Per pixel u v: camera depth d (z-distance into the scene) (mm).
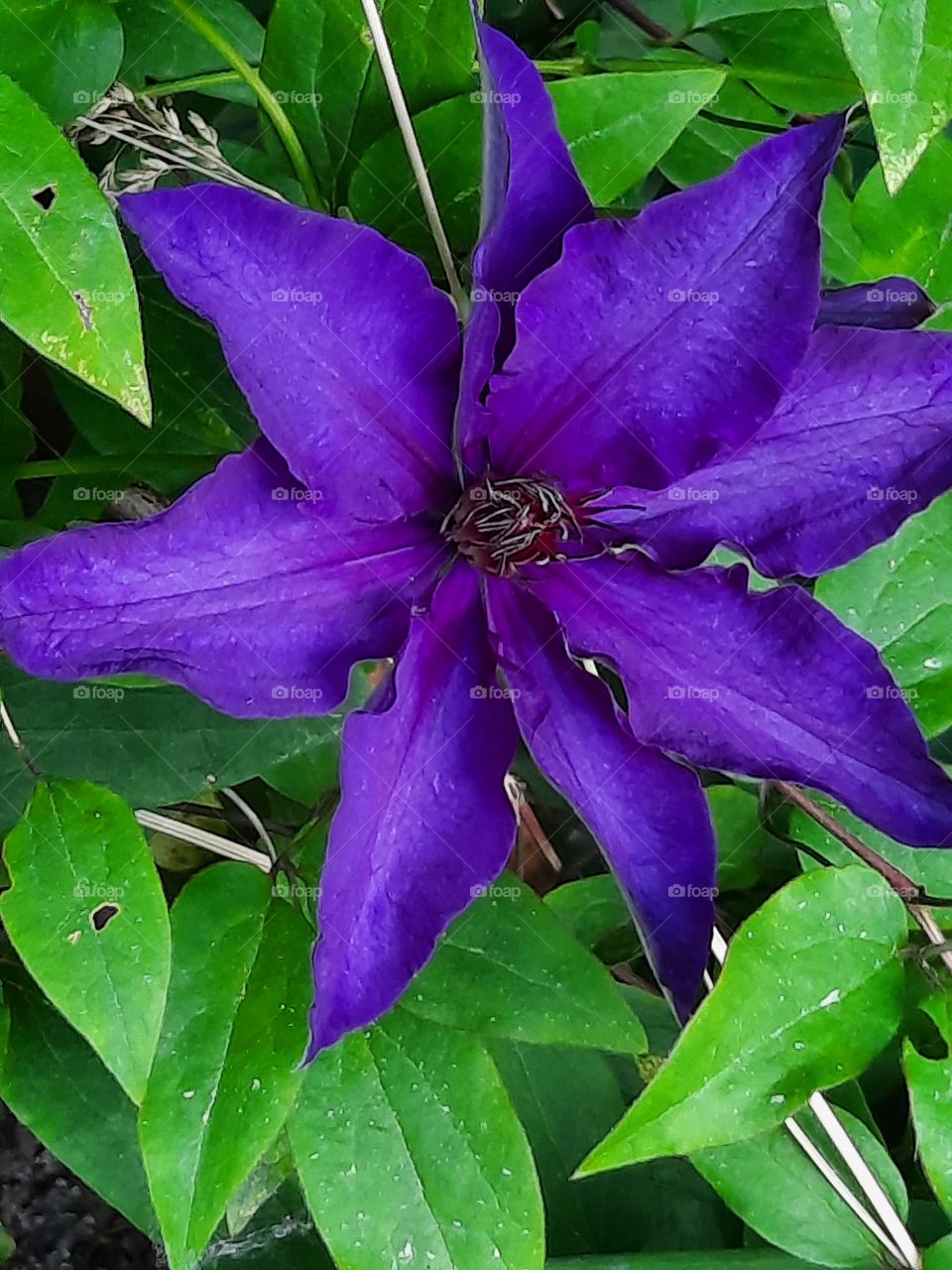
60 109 244
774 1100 247
